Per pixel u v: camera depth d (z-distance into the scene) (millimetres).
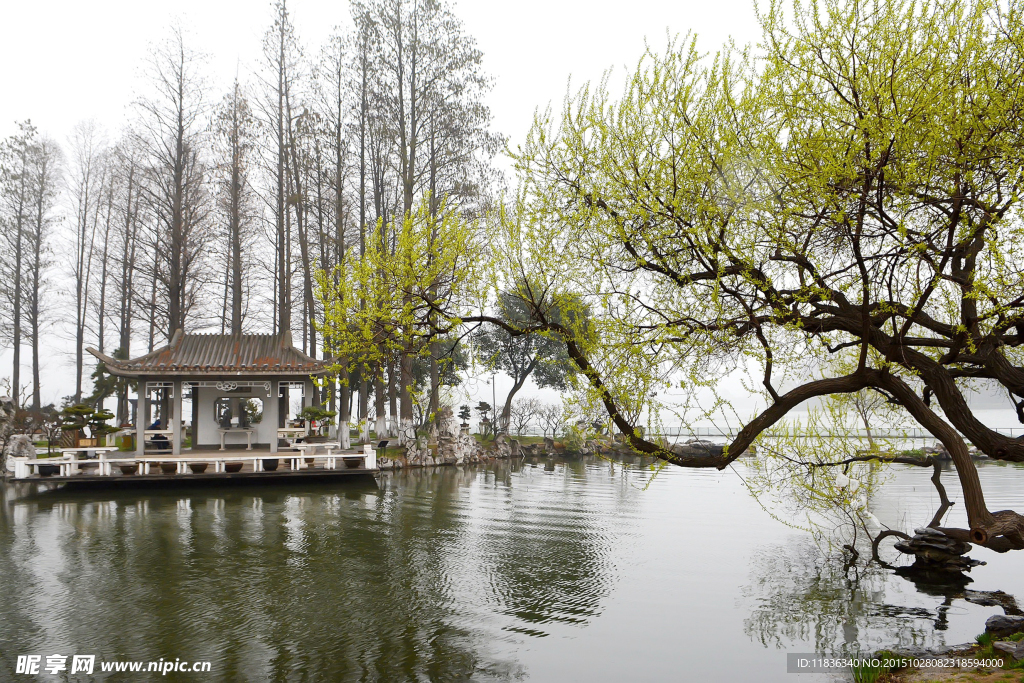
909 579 11688
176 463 22078
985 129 5363
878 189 5461
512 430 44562
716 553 13555
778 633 9086
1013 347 8148
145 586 11117
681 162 6523
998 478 24672
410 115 35656
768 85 6074
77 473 21328
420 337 8391
